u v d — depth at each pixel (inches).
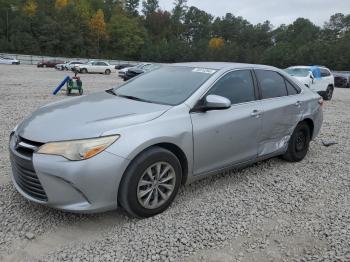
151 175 147.9
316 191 188.9
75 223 146.1
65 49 3740.2
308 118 231.1
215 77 179.2
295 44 4468.5
